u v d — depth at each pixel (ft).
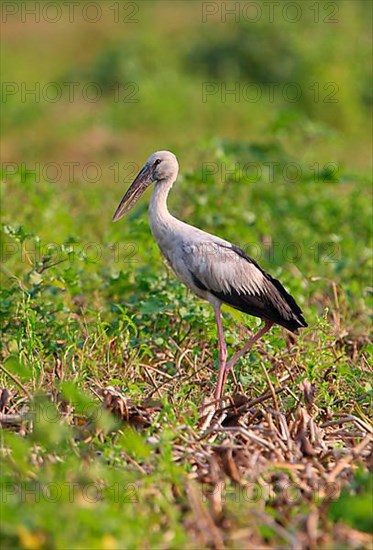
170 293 43.24
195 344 41.81
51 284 43.29
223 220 54.70
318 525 27.04
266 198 62.34
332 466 30.22
